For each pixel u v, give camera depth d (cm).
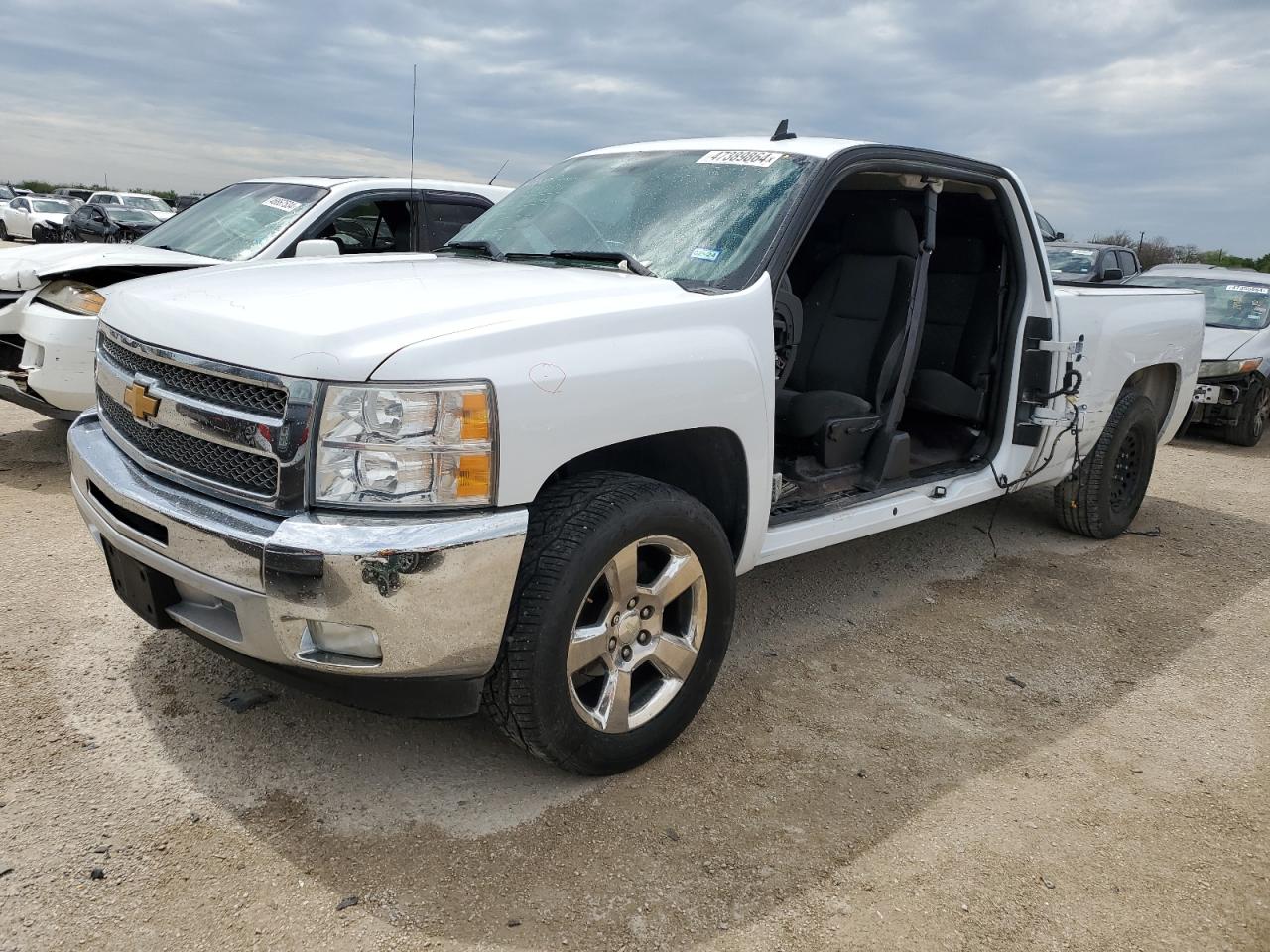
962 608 445
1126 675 383
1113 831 277
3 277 546
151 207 2577
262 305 261
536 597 252
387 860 247
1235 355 913
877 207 443
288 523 231
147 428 271
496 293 277
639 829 265
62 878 233
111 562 287
